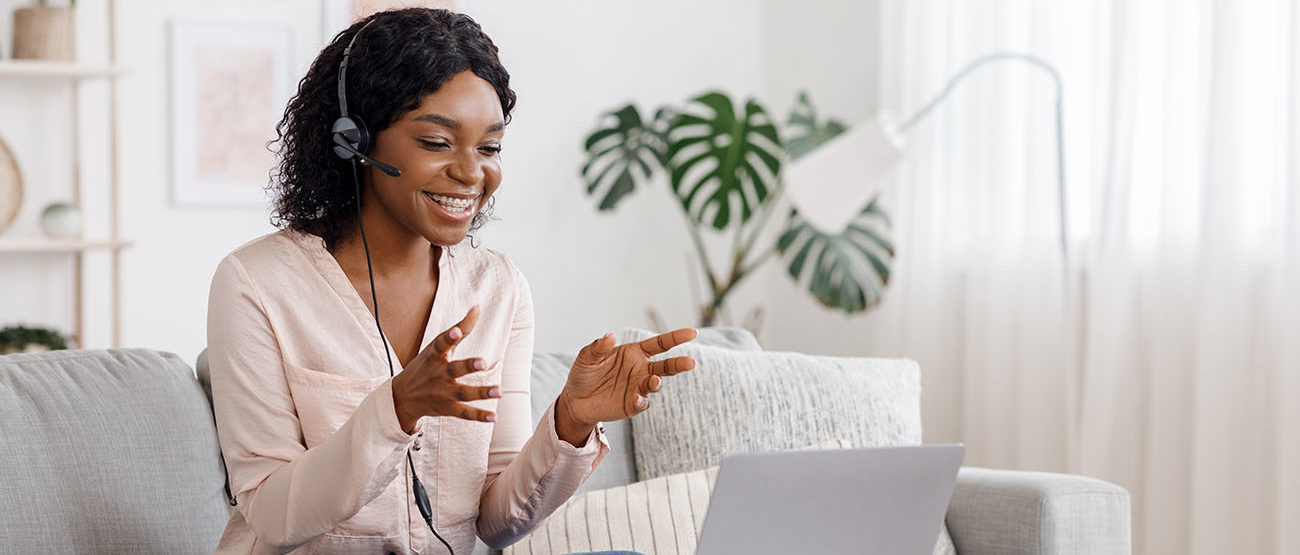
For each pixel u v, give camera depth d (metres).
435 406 1.14
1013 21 3.33
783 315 4.41
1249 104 2.72
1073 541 1.80
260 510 1.26
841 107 4.12
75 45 3.55
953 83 2.98
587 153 4.24
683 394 1.99
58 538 1.50
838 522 1.20
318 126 1.37
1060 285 3.20
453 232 1.34
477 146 1.33
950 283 3.53
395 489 1.37
